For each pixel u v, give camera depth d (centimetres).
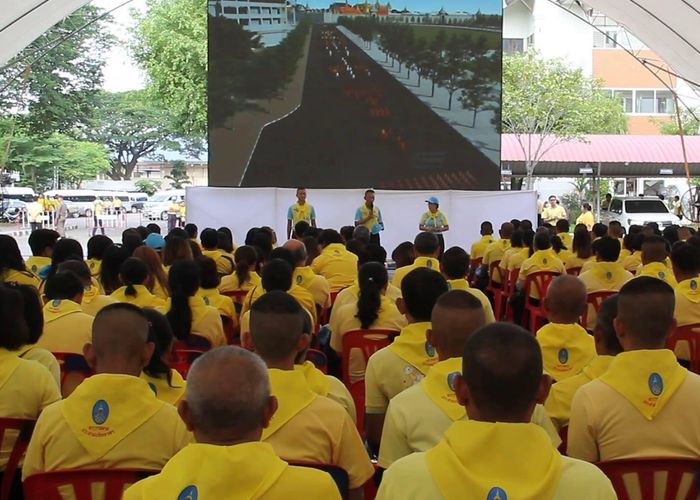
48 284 435
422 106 1429
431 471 172
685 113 3084
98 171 3778
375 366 343
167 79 2538
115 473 245
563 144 2520
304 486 179
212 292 556
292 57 1411
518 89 2578
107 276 596
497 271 941
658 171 2491
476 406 182
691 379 262
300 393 263
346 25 1409
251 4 1400
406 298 346
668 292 268
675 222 2344
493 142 1438
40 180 3597
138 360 267
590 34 3462
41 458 257
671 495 250
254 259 655
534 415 272
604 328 307
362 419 428
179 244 664
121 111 4075
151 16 2583
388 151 1434
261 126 1418
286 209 1401
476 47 1423
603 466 250
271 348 269
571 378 313
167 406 263
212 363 180
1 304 306
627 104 3534
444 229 1259
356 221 1263
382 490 178
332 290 706
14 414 304
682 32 1257
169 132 4222
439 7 1414
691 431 257
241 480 173
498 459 170
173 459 178
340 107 1423
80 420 254
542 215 2223
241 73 1410
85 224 3231
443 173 1441
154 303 497
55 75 2912
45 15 1155
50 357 351
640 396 259
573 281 356
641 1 1216
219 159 1423
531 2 3531
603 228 1007
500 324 188
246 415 176
